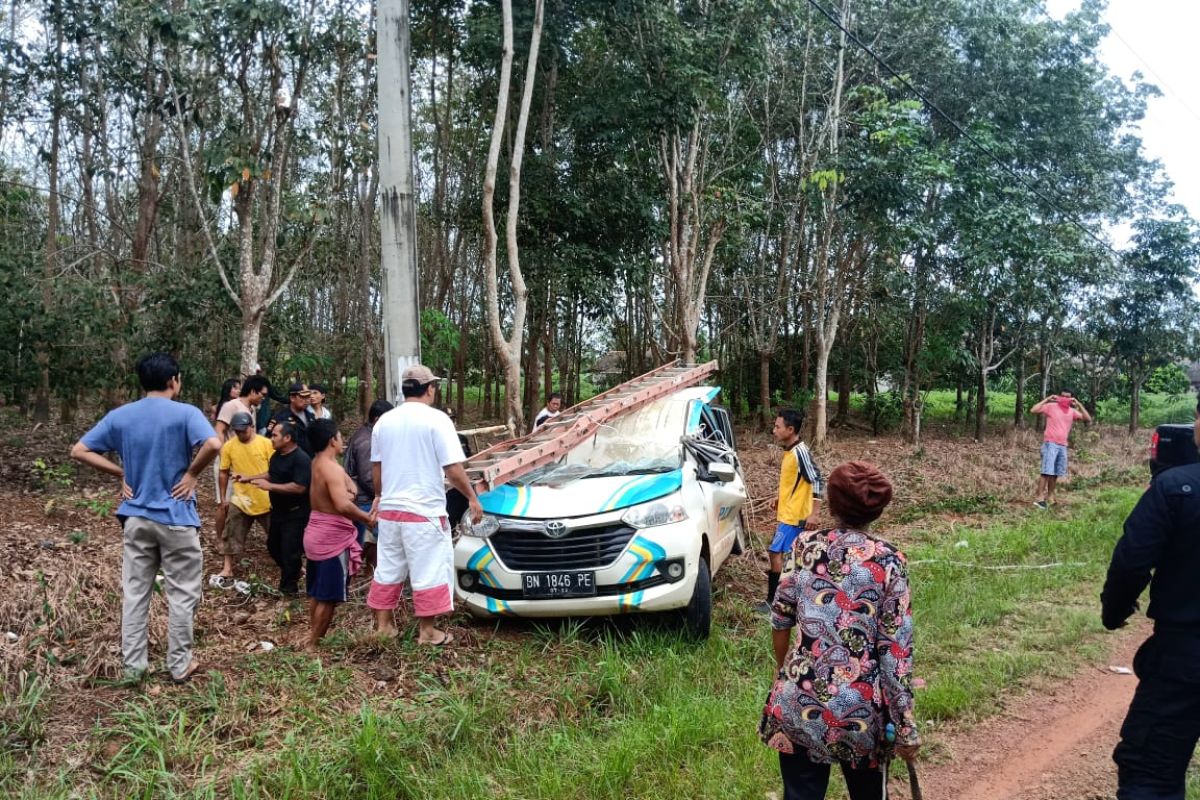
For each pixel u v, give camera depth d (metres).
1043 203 18.81
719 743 4.51
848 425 22.69
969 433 22.22
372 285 22.33
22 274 11.47
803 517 6.75
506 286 20.52
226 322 13.82
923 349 20.08
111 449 4.95
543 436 7.41
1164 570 3.17
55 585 6.07
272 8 10.22
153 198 13.98
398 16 6.93
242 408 7.80
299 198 12.20
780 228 20.98
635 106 14.74
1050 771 4.43
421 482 5.56
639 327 23.27
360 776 4.07
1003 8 19.66
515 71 15.41
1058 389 24.91
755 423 22.12
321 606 5.61
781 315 22.41
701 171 16.30
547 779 4.04
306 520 7.03
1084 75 19.36
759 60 15.18
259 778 3.97
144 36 11.05
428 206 22.52
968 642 6.33
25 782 3.91
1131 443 20.20
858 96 17.30
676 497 6.30
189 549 5.02
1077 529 10.11
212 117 13.80
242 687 4.88
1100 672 5.88
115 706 4.66
